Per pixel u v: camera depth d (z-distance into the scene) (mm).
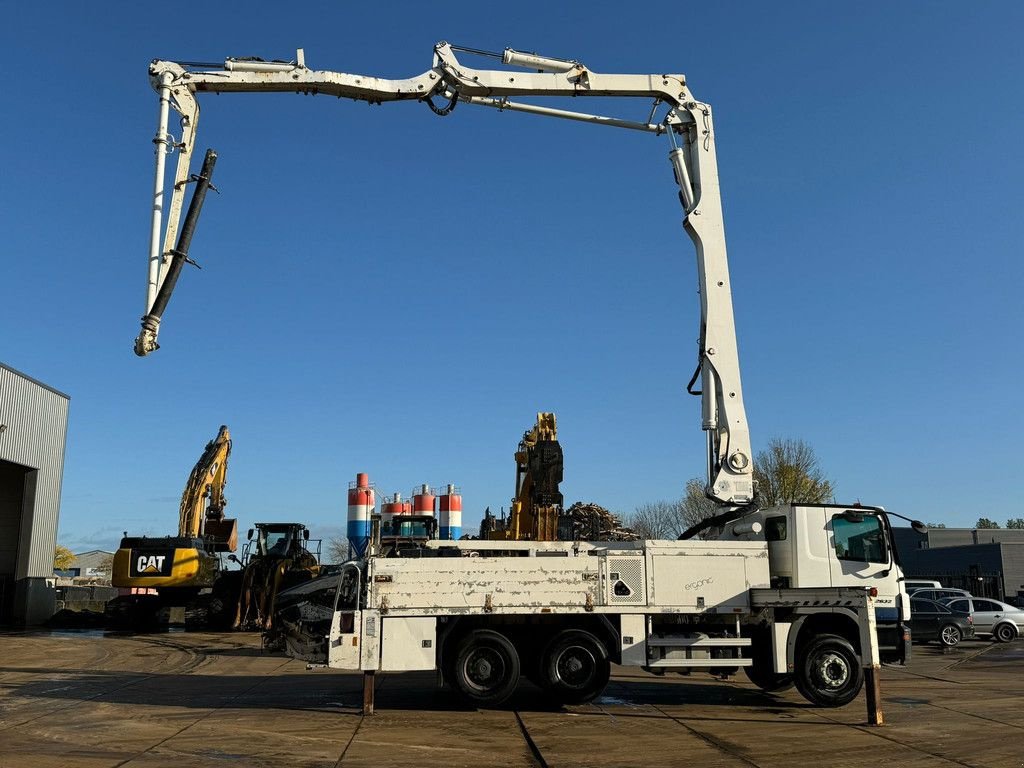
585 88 15070
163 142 13461
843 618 12688
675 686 15039
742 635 12781
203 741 10008
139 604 28562
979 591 53312
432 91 14742
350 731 10633
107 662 19547
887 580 13055
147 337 12727
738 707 12648
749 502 13812
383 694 13953
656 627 12406
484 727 10922
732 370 14219
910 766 8812
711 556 12375
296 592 13242
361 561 12336
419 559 11992
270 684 15445
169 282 13062
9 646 23172
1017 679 16844
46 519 32719
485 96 15016
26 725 11109
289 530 29312
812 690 12180
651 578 12211
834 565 12945
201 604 29078
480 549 13219
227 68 14070
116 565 28531
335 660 11719
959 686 15555
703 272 14578
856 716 11867
